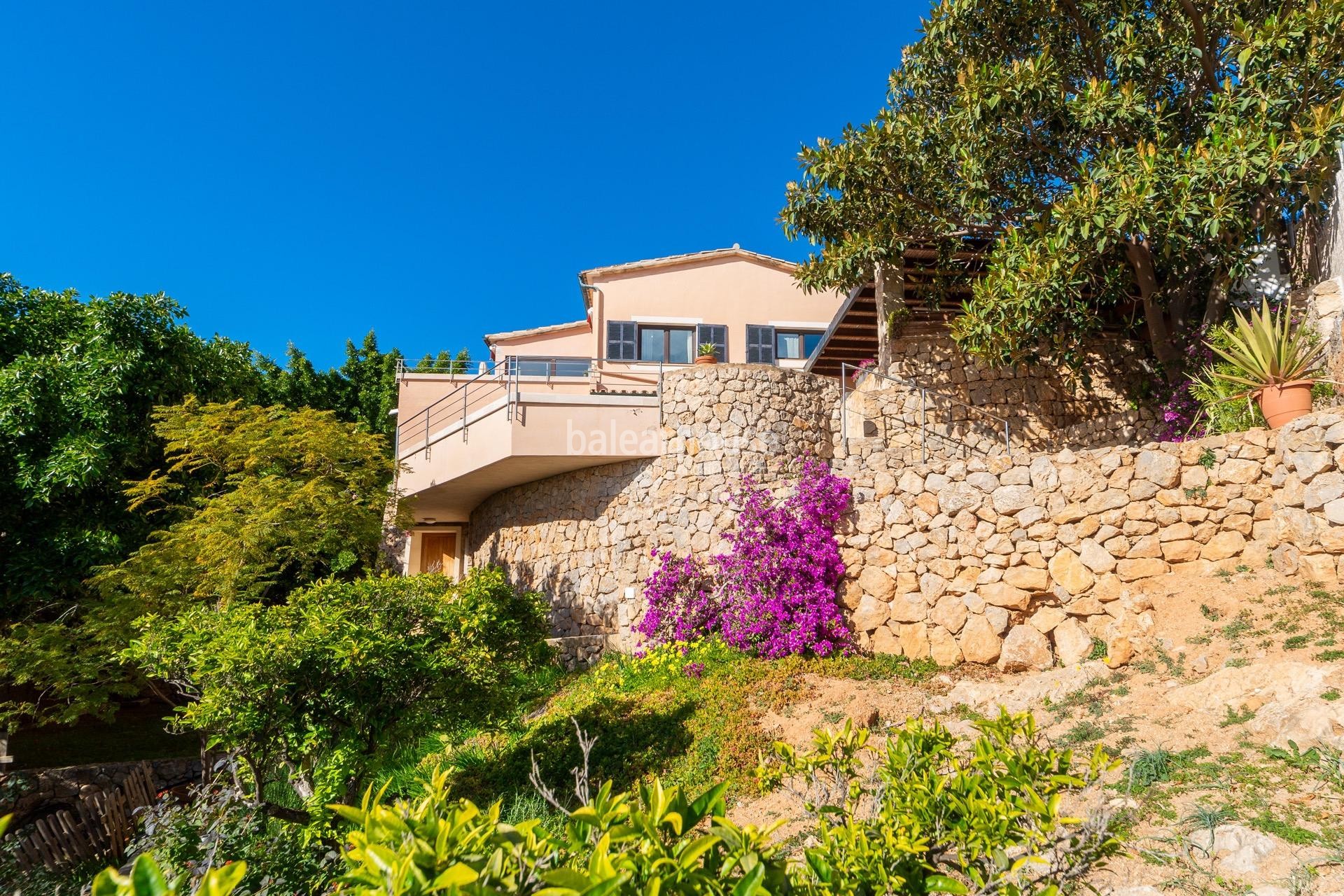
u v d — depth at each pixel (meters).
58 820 8.52
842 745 3.33
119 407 12.84
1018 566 8.84
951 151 11.56
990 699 7.69
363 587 8.49
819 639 9.90
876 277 14.65
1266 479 7.47
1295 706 5.25
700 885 1.84
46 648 11.01
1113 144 11.38
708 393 13.05
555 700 11.34
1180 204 9.83
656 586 11.83
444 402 18.30
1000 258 11.31
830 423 13.75
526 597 10.55
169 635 7.68
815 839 5.65
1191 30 11.28
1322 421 6.99
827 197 13.16
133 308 13.73
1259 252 11.20
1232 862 4.12
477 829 1.90
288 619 7.65
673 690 9.95
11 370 11.88
